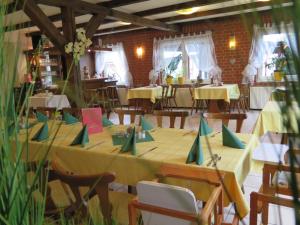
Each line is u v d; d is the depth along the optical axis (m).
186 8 5.44
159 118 3.08
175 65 6.20
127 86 8.67
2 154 0.49
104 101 1.72
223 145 1.98
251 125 5.12
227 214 1.91
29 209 0.54
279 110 0.36
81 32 2.12
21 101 0.54
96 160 1.97
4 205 0.48
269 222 1.52
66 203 1.70
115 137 2.32
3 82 0.50
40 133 1.97
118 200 1.83
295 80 0.33
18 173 0.51
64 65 4.63
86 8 4.79
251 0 0.37
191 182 1.60
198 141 1.76
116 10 5.58
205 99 6.55
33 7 3.99
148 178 1.75
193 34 7.94
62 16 4.57
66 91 0.82
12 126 0.51
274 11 0.33
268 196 1.13
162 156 1.83
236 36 7.21
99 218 0.88
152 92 6.84
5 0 0.50
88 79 7.78
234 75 7.43
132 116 3.16
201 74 7.81
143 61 9.02
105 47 8.35
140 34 8.92
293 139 0.34
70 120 2.90
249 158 1.95
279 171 0.45
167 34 8.40
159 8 5.83
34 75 0.58
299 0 0.31
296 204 0.35
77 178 1.36
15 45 0.53
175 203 1.22
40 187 0.62
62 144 2.18
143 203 1.32
